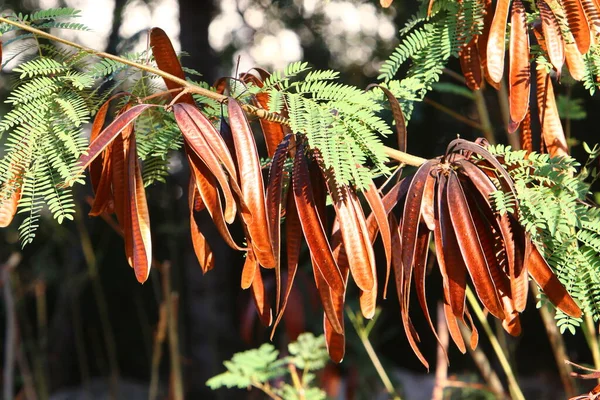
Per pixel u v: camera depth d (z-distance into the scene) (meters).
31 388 3.13
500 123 3.49
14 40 1.38
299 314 2.50
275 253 1.33
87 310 6.26
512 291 1.35
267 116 1.34
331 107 1.34
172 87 1.43
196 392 4.62
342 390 3.28
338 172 1.29
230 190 1.28
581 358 4.16
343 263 1.37
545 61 1.44
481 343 4.38
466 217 1.33
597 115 3.62
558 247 1.36
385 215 1.33
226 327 4.72
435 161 1.37
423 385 4.23
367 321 3.63
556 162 1.38
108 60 1.38
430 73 1.46
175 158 4.52
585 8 1.41
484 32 1.48
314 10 4.41
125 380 5.80
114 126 1.29
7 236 5.09
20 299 3.24
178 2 4.54
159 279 4.89
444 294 1.38
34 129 1.31
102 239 5.05
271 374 1.97
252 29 4.79
